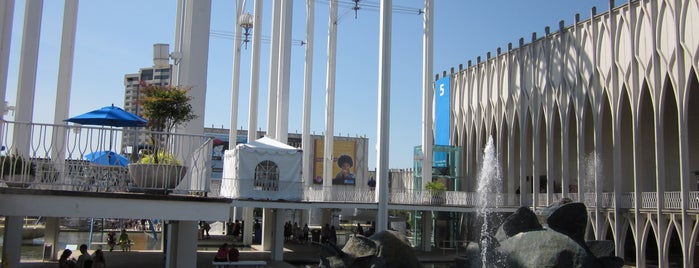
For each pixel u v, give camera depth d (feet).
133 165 39.45
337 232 171.53
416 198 121.29
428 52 140.67
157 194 38.50
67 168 38.55
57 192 35.47
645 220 107.96
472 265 35.45
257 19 134.41
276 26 127.75
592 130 140.46
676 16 102.32
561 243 32.53
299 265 93.25
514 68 149.07
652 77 107.04
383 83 62.13
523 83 144.97
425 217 130.62
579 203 34.35
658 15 106.93
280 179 97.30
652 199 105.91
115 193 36.60
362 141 274.16
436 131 188.96
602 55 120.16
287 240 143.54
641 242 107.76
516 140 158.10
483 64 163.94
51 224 81.87
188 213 38.22
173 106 46.52
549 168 133.39
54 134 40.40
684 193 98.32
